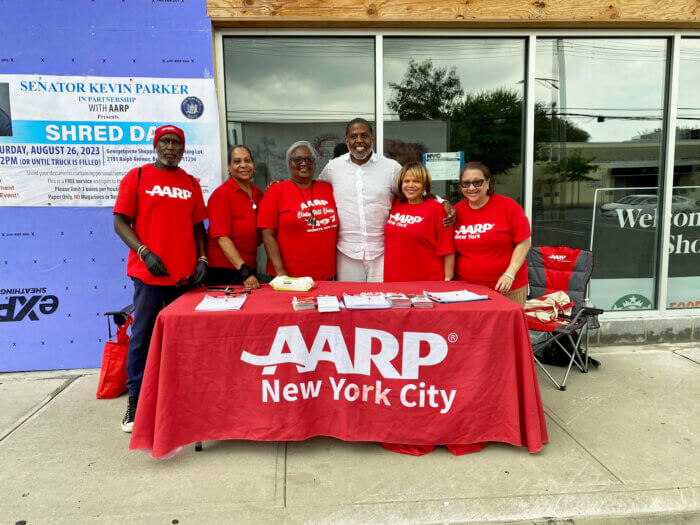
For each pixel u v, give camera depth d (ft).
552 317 11.59
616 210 14.19
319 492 7.38
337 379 8.28
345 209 10.82
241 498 7.25
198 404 8.13
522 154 13.74
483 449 8.56
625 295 14.55
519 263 9.82
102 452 8.57
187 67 12.04
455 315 8.12
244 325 8.02
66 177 11.93
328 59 13.03
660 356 13.25
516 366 8.30
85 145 11.89
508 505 7.10
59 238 12.10
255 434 8.22
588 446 8.65
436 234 10.48
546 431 8.51
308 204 10.42
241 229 10.59
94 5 11.58
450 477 7.73
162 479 7.73
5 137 11.61
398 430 8.33
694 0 12.75
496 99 13.47
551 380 11.59
